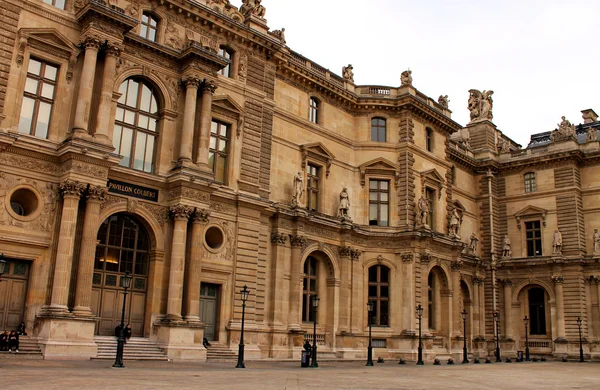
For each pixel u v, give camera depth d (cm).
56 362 2892
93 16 3544
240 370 3055
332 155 5316
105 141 3481
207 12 4262
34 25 3469
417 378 2952
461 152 7200
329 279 5062
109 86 3578
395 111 5675
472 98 7969
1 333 3125
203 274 4003
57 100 3491
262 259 4453
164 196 3878
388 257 5369
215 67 4134
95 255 3606
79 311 3250
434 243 5509
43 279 3281
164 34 4072
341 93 5472
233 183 4306
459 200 7131
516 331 7044
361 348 5062
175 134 4000
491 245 7244
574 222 6875
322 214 5016
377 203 5488
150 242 3831
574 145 7056
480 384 2705
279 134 4906
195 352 3656
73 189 3316
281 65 4928
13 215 3231
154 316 3716
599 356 6431
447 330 5597
